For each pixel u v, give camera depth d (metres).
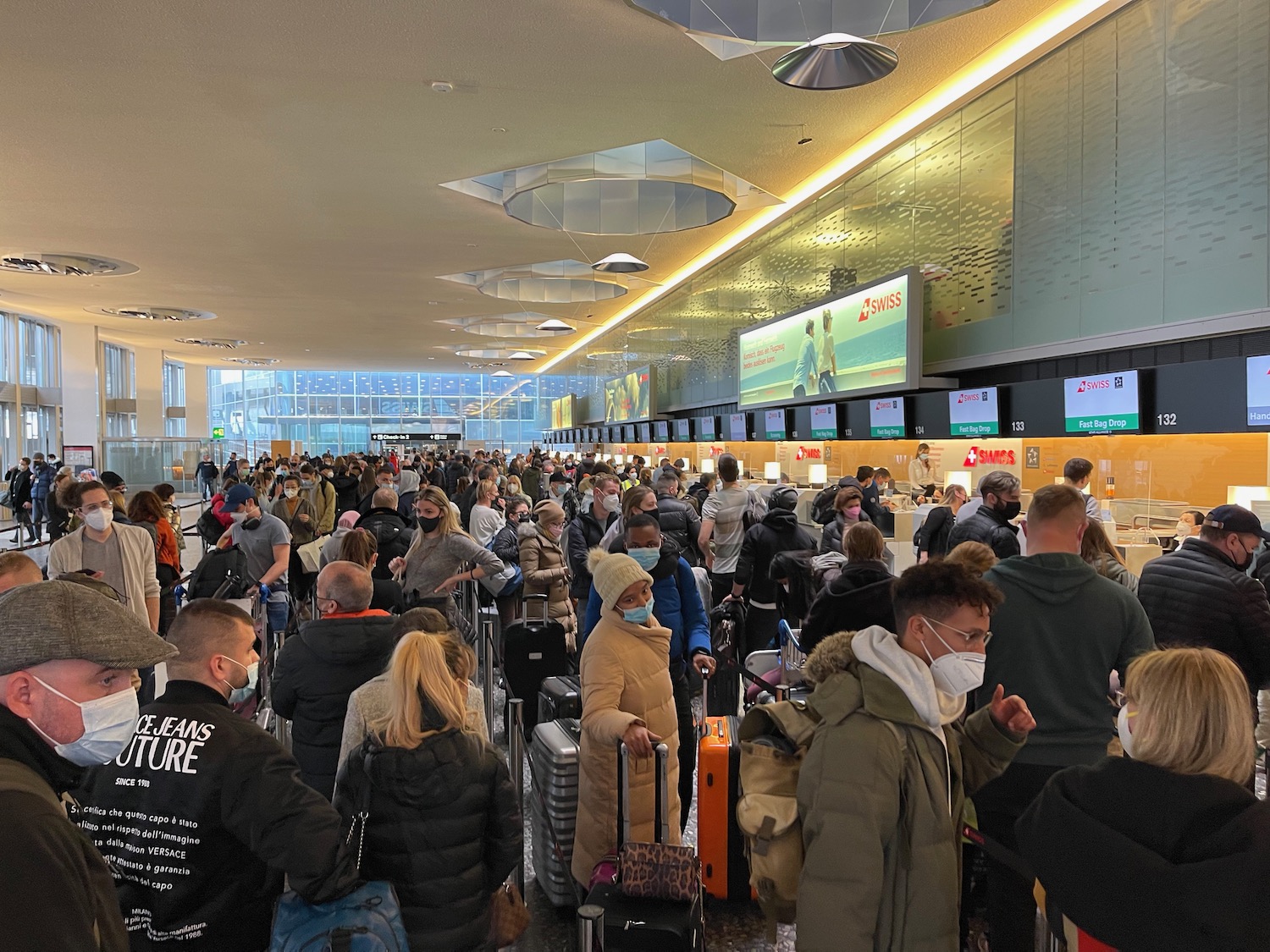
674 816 3.39
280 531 6.86
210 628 2.18
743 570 5.81
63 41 7.93
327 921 2.03
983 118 10.29
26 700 1.48
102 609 1.55
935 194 11.32
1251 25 6.73
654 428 25.55
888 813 1.90
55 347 30.88
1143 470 9.65
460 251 17.30
